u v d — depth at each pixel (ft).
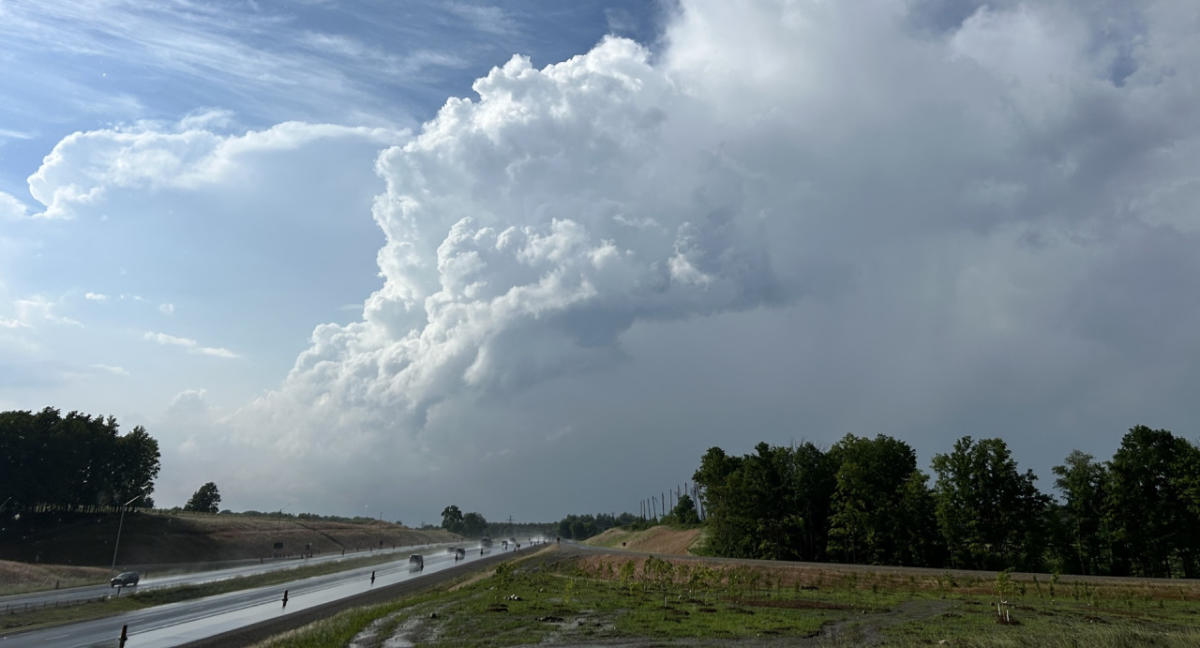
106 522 472.03
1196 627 127.03
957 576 219.82
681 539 502.38
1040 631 120.98
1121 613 149.28
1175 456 250.57
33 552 395.55
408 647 120.37
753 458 361.71
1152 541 247.29
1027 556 263.08
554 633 132.46
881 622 140.46
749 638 123.54
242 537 538.47
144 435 523.29
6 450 427.74
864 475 311.88
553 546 597.93
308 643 125.29
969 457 275.39
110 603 215.10
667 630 133.59
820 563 294.05
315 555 545.85
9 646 141.59
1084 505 263.08
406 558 485.97
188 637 152.66
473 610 169.48
